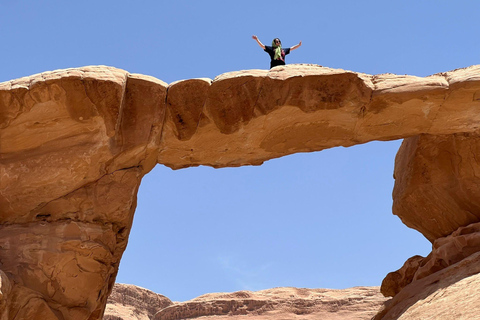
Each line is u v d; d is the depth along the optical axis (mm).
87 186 9336
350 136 9891
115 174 9391
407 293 9477
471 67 9492
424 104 9367
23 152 9117
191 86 9023
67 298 8906
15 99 8555
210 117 9195
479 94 9234
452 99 9312
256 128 9391
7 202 9133
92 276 9039
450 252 9797
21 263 8758
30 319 8484
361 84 9094
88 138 9039
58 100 8594
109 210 9328
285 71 9039
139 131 9133
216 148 9828
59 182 9148
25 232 9000
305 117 9344
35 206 9195
